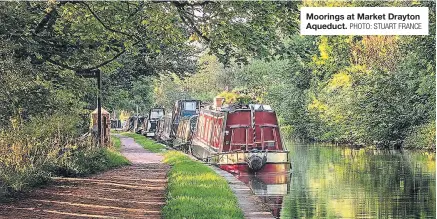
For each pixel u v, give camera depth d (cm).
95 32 1792
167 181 1811
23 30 1477
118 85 3403
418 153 3566
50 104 1659
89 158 2081
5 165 1470
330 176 2552
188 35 1841
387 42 4450
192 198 1359
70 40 1767
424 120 3894
